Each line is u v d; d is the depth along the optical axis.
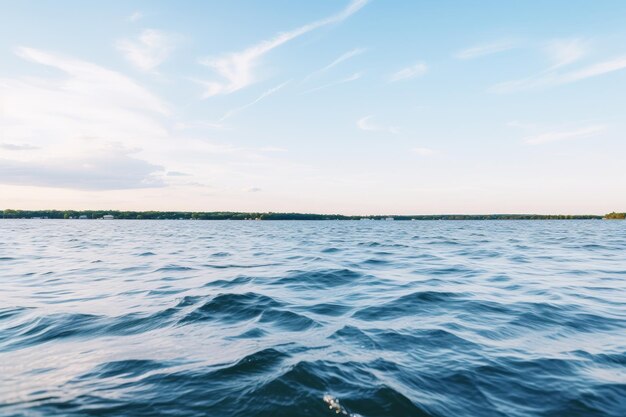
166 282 13.88
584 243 35.53
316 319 8.66
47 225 104.56
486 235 51.66
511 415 4.54
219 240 41.59
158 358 6.22
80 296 11.47
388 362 5.99
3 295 11.71
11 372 5.70
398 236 49.47
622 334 7.68
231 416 4.41
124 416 4.40
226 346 6.79
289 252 26.69
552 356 6.39
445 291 12.01
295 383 5.13
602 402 4.87
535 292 11.92
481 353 6.50
